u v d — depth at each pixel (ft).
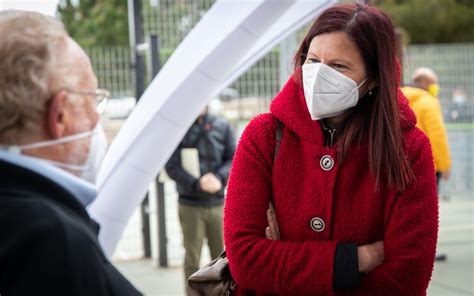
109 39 86.12
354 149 6.59
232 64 11.65
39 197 4.17
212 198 17.12
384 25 6.68
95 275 4.08
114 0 87.10
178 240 25.26
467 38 75.05
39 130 4.43
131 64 22.27
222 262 7.15
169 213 28.27
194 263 17.24
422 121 20.47
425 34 74.54
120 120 12.70
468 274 19.58
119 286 4.29
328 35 6.63
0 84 4.27
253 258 6.55
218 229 17.29
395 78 6.62
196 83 11.64
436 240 6.63
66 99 4.48
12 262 3.92
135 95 21.38
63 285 3.91
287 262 6.40
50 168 4.40
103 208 12.25
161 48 21.36
